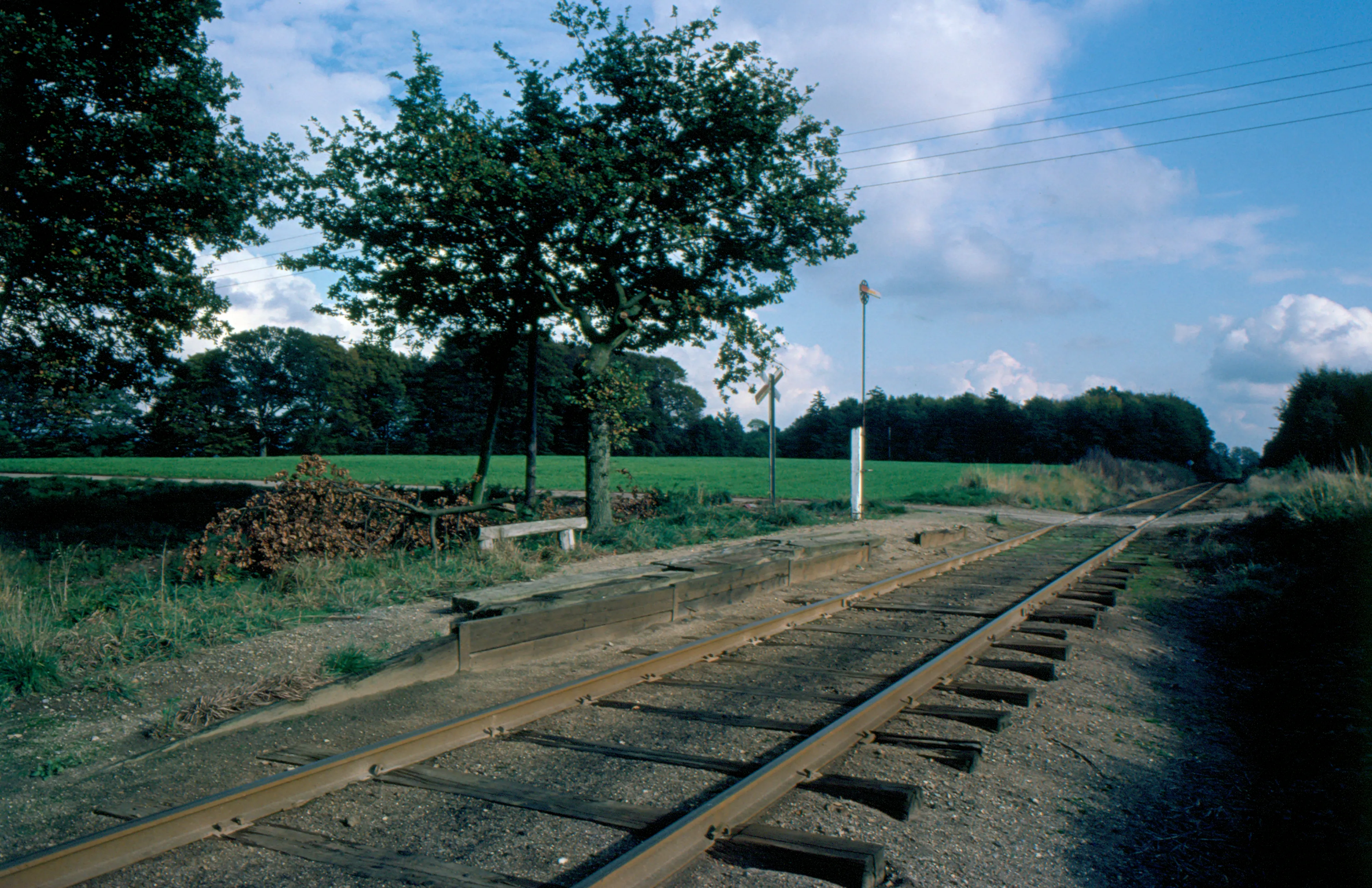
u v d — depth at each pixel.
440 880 3.28
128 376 18.48
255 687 5.84
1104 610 10.00
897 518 22.41
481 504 13.71
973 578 12.48
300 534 10.94
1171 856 3.72
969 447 119.75
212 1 14.99
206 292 17.39
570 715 5.58
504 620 6.94
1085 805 4.29
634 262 17.36
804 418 130.25
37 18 13.15
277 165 16.53
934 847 3.70
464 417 85.69
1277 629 8.35
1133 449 112.81
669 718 5.51
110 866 3.33
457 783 4.29
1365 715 5.28
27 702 5.65
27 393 19.48
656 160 16.08
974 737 5.22
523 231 16.14
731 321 17.14
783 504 24.27
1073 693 6.37
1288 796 4.36
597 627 7.89
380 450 88.94
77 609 7.85
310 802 4.08
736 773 4.48
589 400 15.93
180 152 14.61
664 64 15.76
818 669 6.82
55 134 13.43
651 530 15.88
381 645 7.41
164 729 5.14
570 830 3.77
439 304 18.31
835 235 17.28
